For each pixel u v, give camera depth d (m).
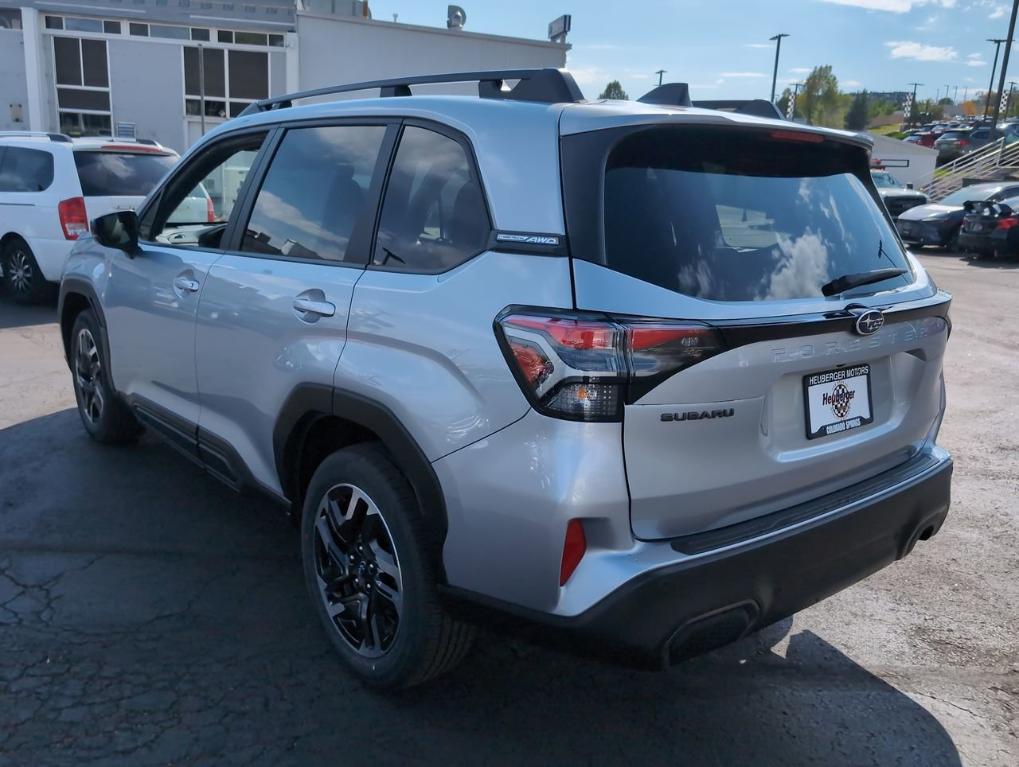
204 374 3.77
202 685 3.05
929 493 3.05
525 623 2.46
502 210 2.60
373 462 2.88
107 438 5.20
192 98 24.70
